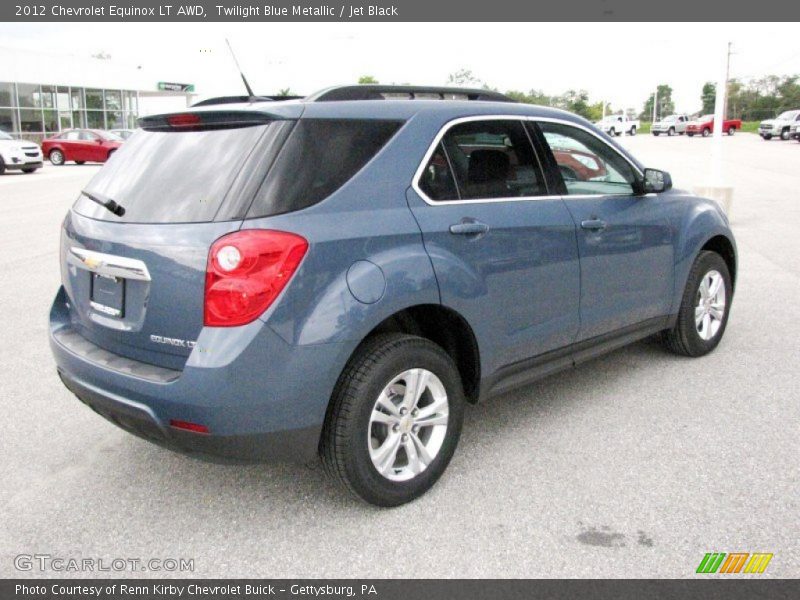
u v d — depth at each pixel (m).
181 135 3.34
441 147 3.55
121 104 43.44
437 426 3.51
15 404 4.68
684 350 5.34
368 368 3.16
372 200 3.22
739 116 86.12
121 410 3.10
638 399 4.65
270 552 3.07
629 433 4.14
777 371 5.11
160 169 3.25
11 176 24.56
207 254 2.87
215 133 3.22
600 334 4.43
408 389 3.33
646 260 4.66
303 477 3.72
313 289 2.95
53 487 3.62
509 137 3.91
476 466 3.79
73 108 39.41
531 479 3.63
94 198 3.44
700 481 3.57
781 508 3.31
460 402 3.59
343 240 3.04
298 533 3.21
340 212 3.10
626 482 3.58
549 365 4.15
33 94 36.38
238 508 3.42
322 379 2.99
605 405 4.56
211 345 2.85
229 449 2.94
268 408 2.91
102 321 3.29
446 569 2.92
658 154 32.06
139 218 3.15
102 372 3.15
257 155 3.02
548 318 3.99
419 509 3.38
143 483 3.67
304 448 3.06
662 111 107.31
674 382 4.93
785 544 3.04
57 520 3.33
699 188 12.12
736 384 4.88
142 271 3.03
